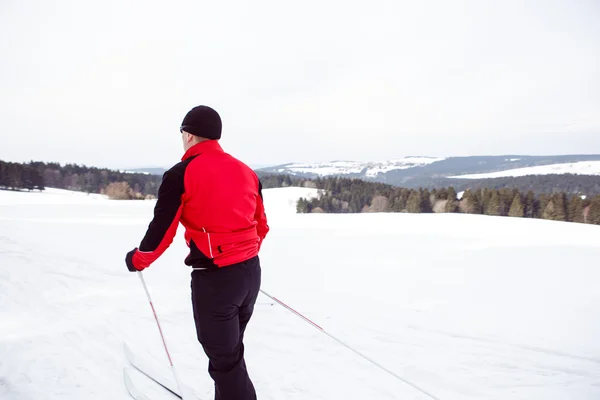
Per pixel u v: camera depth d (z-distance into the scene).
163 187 1.54
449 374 2.58
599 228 16.98
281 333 3.28
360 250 9.12
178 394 2.18
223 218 1.58
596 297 4.81
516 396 2.31
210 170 1.57
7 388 2.12
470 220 20.61
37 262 5.31
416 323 3.63
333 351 2.93
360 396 2.29
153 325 3.29
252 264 1.69
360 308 4.10
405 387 2.41
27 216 15.38
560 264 7.44
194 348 2.87
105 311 3.55
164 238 1.55
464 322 3.70
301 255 8.11
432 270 6.59
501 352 2.96
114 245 7.68
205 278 1.62
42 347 2.66
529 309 4.21
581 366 2.71
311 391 2.33
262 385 2.40
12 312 3.36
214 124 1.66
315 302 4.31
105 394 2.15
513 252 9.08
